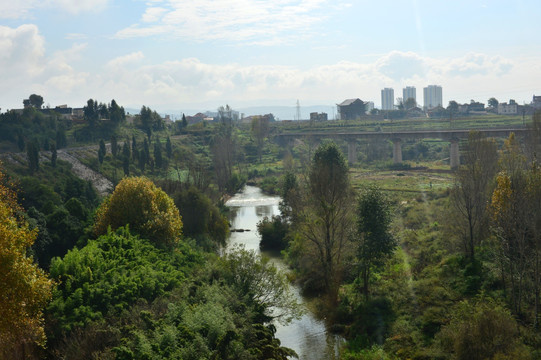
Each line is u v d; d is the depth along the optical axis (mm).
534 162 51625
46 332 36406
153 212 62062
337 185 60719
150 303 41375
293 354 40375
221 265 49250
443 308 45219
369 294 52406
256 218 106438
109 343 34125
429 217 79125
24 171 123000
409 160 185500
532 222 42781
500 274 48156
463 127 192250
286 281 52062
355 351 42875
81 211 77812
